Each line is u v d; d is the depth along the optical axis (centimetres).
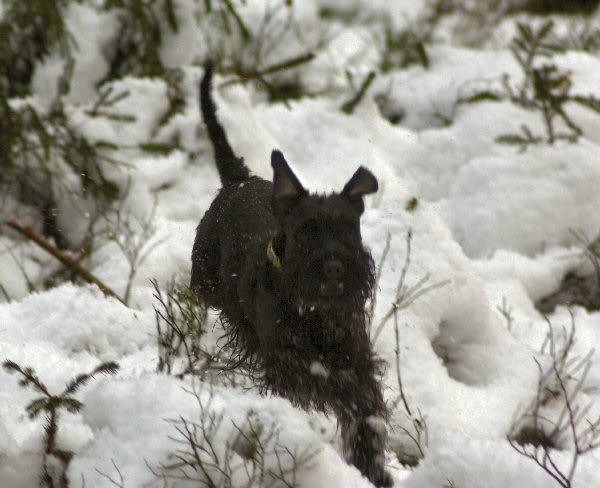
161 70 1384
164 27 1421
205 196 1287
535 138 1367
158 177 1281
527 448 734
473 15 2134
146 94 1359
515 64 1611
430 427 838
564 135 1376
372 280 758
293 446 659
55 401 677
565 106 1468
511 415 879
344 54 1839
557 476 658
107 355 905
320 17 2041
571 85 1478
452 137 1434
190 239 1189
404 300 952
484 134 1415
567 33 2022
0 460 673
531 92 1504
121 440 655
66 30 1342
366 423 764
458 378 962
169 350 829
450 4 2184
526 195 1305
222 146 1041
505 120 1425
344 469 682
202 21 1491
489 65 1620
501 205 1302
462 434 715
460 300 985
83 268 1110
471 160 1372
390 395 862
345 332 757
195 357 855
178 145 1333
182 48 1436
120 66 1426
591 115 1457
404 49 1803
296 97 1546
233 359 866
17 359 828
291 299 743
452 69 1634
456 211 1334
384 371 834
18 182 1266
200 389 688
